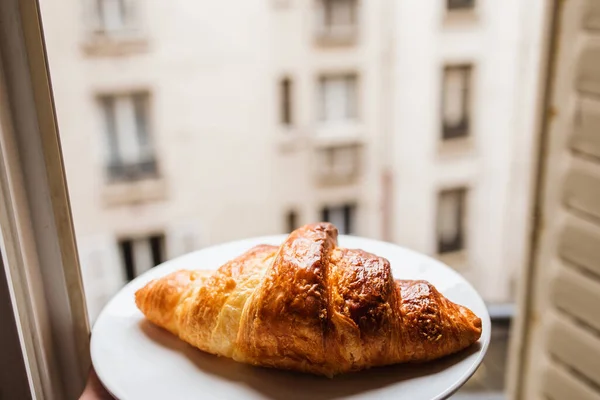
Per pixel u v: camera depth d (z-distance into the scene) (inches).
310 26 633.6
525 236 420.5
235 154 677.3
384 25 631.2
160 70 626.2
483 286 659.4
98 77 601.0
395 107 661.3
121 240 657.0
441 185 665.0
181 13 612.4
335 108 673.6
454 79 629.0
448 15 607.5
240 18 623.2
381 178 696.4
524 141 613.0
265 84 658.2
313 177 690.8
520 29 577.0
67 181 306.5
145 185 654.5
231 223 703.7
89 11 579.8
